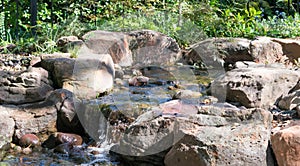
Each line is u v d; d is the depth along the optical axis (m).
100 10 6.33
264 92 3.56
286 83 3.72
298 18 6.29
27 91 3.73
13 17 6.36
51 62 4.06
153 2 6.27
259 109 3.00
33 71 3.95
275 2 7.70
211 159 2.63
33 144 3.39
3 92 3.70
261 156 2.64
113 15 6.10
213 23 5.88
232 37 5.53
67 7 6.67
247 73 3.73
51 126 3.58
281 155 2.60
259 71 3.79
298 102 3.42
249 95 3.53
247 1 7.01
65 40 5.07
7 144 3.36
